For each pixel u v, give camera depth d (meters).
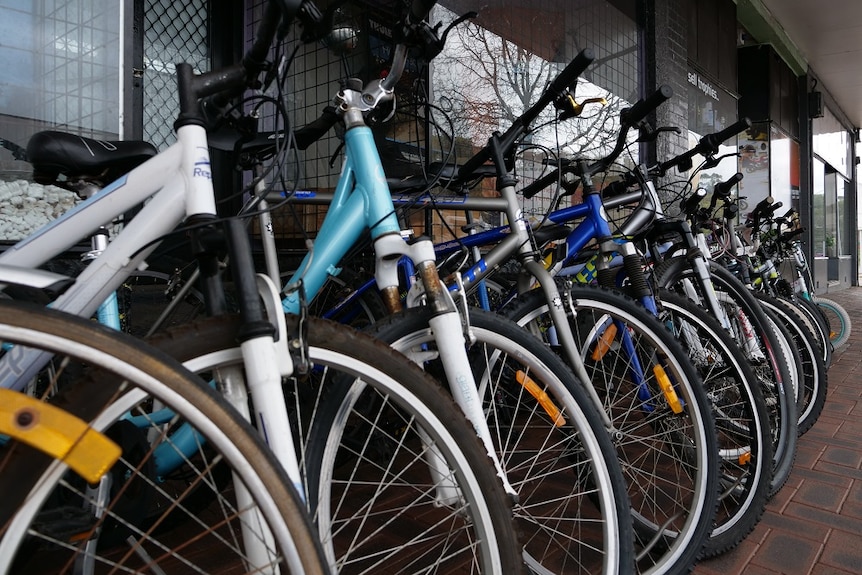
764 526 1.88
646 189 2.29
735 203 3.35
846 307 8.45
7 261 1.02
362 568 1.54
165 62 2.75
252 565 0.87
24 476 0.72
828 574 1.59
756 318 2.29
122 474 1.04
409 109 3.22
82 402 0.78
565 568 1.59
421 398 1.03
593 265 2.11
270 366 0.87
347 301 2.03
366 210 1.34
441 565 1.55
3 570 0.70
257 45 0.96
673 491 1.92
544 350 1.30
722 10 6.76
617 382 1.73
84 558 0.98
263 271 2.40
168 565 1.46
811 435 2.77
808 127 9.84
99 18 2.43
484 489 1.03
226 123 1.13
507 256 1.66
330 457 1.08
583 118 4.52
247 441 0.77
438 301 1.18
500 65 4.03
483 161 1.82
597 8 4.82
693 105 6.14
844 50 9.10
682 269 2.34
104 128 2.46
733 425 1.88
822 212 11.21
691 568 1.47
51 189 2.29
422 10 1.20
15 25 2.25
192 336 0.90
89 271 0.99
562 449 1.50
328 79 3.20
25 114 2.28
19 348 0.92
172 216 1.00
